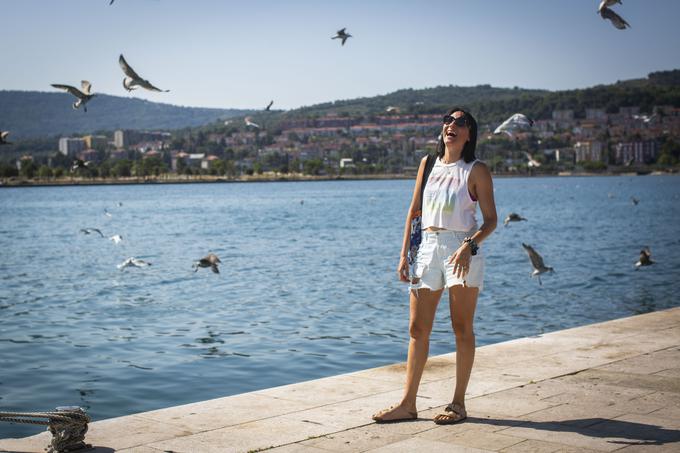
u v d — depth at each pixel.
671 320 10.87
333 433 6.11
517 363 8.43
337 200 133.50
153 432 6.17
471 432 6.07
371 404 6.96
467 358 6.44
